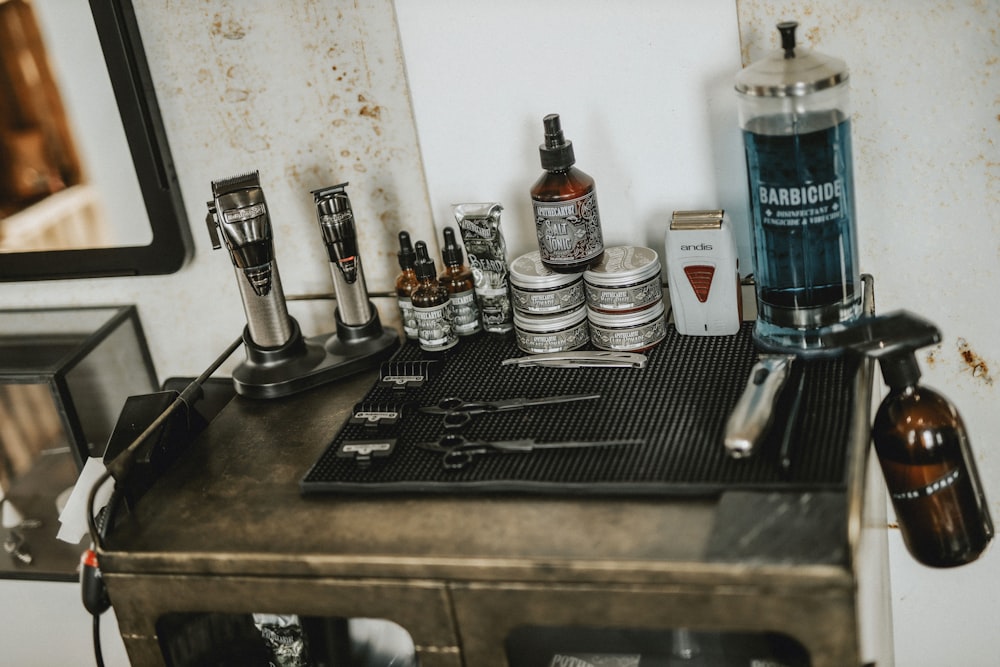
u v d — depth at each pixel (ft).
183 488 3.87
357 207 5.00
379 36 4.61
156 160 4.98
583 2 4.32
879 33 4.11
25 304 5.54
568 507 3.40
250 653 4.10
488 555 3.23
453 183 4.84
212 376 5.50
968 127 4.18
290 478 3.84
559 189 4.13
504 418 3.93
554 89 4.52
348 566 3.33
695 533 3.16
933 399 3.76
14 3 4.77
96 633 4.34
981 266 4.41
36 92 4.93
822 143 3.70
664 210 4.64
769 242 3.92
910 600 5.21
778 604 3.00
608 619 3.19
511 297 4.57
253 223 4.24
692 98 4.39
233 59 4.81
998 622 5.10
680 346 4.28
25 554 5.58
